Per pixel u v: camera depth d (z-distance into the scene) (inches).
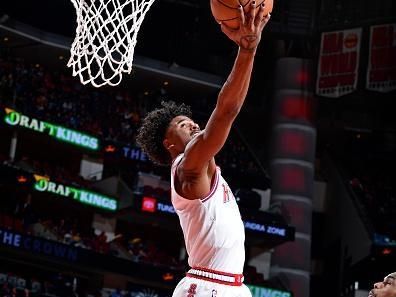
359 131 1641.2
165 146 211.2
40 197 1266.0
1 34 1332.4
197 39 1562.5
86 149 1298.0
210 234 197.5
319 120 1624.0
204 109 1547.7
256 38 179.6
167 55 1542.8
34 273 1239.5
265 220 1355.8
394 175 1651.1
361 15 1465.3
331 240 1616.6
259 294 1314.0
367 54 1455.5
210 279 198.7
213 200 197.5
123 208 1282.0
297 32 1493.6
